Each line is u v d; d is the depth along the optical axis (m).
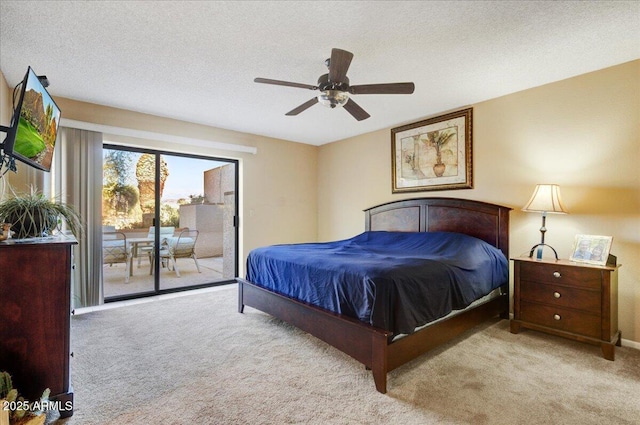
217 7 1.85
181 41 2.23
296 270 2.64
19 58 2.47
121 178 3.99
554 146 2.95
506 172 3.28
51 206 2.09
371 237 4.02
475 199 3.52
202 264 4.66
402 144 4.27
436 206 3.80
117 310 3.44
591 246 2.55
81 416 1.65
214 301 3.81
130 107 3.63
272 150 5.11
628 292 2.54
